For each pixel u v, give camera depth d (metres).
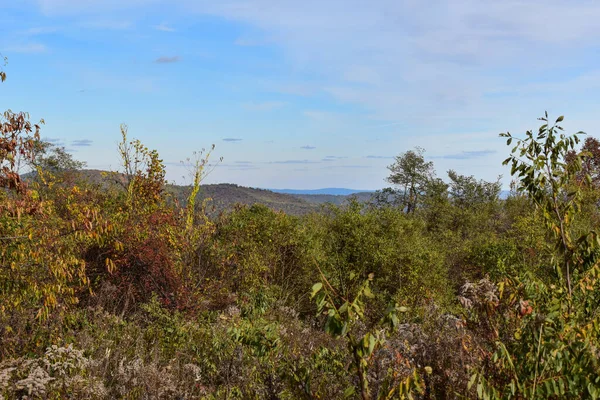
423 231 22.89
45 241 5.99
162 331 7.55
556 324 3.49
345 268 13.76
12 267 5.66
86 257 9.12
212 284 10.38
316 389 3.76
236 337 3.91
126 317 8.44
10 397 4.73
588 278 3.94
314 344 5.07
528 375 3.32
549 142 4.19
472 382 3.05
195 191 12.95
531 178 4.26
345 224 14.67
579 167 4.14
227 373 5.17
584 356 3.29
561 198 4.36
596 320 3.59
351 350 3.03
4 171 5.87
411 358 3.64
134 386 5.19
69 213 10.75
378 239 14.12
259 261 12.32
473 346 3.57
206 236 11.48
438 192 38.66
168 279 9.59
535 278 3.82
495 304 3.54
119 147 14.01
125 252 9.27
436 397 3.49
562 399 3.32
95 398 4.96
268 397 3.99
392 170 42.78
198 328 7.81
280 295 11.95
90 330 7.06
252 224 13.33
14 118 5.93
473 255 16.42
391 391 3.05
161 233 10.63
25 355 5.67
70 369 5.37
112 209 12.07
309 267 13.12
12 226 5.96
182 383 5.43
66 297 6.78
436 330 3.93
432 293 11.97
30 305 6.29
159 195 13.70
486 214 28.08
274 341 3.89
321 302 2.84
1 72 6.08
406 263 13.45
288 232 13.62
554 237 4.39
